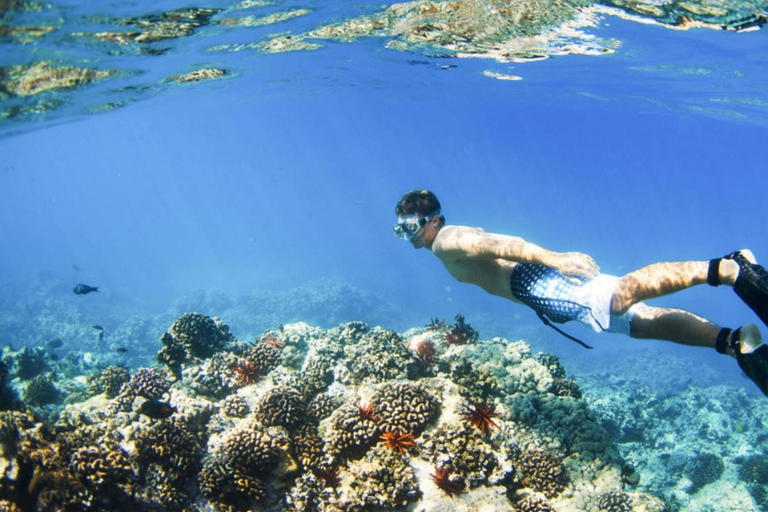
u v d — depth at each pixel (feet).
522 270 14.42
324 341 22.80
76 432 16.48
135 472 16.42
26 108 49.34
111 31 33.01
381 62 52.49
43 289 138.82
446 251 14.62
